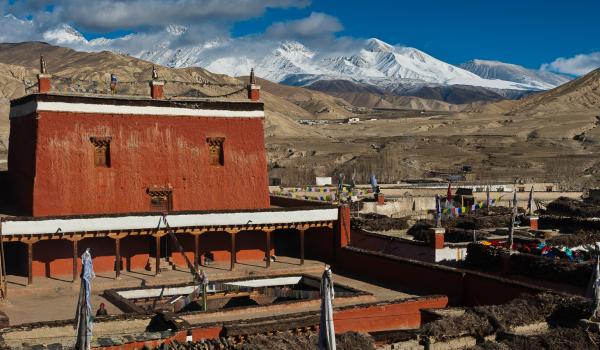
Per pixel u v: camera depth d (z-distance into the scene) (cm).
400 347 2709
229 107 4825
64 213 4325
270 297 4178
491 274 3994
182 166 4669
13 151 4819
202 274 3875
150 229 4216
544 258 3809
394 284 4209
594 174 14350
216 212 4394
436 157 17575
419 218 6731
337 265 4766
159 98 4678
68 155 4372
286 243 5297
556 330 2709
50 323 3038
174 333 2875
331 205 4784
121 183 4494
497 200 7444
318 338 2469
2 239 3875
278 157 18450
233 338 2948
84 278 2422
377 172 14962
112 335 2936
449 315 3272
